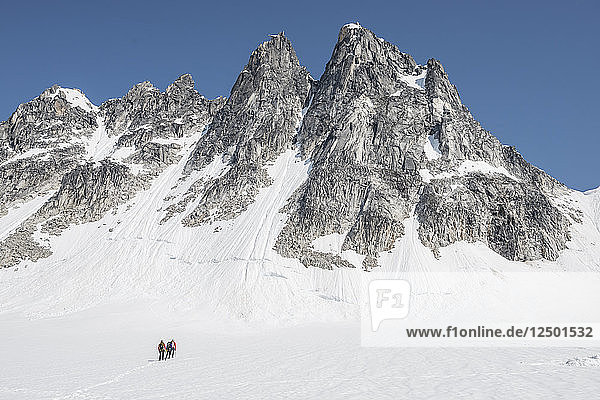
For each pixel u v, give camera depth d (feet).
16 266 349.00
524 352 161.48
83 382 124.16
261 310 284.00
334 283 302.66
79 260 345.10
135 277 322.55
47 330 251.39
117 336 238.89
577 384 92.84
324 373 123.34
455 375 111.34
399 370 123.44
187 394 102.47
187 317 278.46
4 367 153.07
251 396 96.43
